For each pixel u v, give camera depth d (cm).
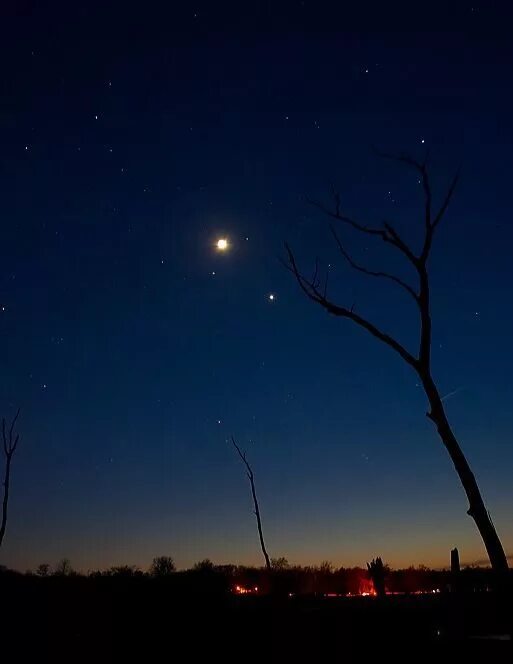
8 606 2188
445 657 1328
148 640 1955
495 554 989
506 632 1323
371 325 1132
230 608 2188
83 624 2108
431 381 1082
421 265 1120
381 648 1477
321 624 1780
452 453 1044
